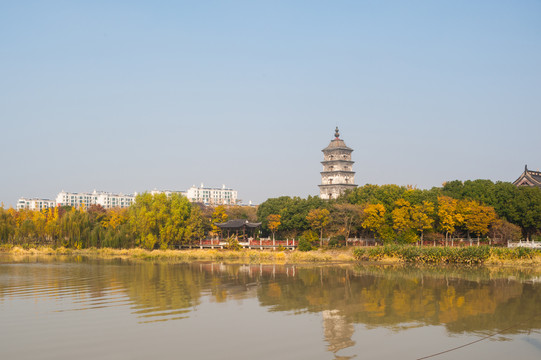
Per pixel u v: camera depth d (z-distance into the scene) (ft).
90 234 404.36
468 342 111.45
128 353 104.17
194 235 399.65
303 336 116.16
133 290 179.22
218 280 208.74
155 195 400.67
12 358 101.45
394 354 103.55
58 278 214.69
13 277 219.00
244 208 579.89
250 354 103.45
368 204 354.13
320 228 357.20
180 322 128.88
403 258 285.43
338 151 504.84
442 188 405.18
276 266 269.64
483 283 196.95
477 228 326.03
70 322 128.06
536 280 205.36
